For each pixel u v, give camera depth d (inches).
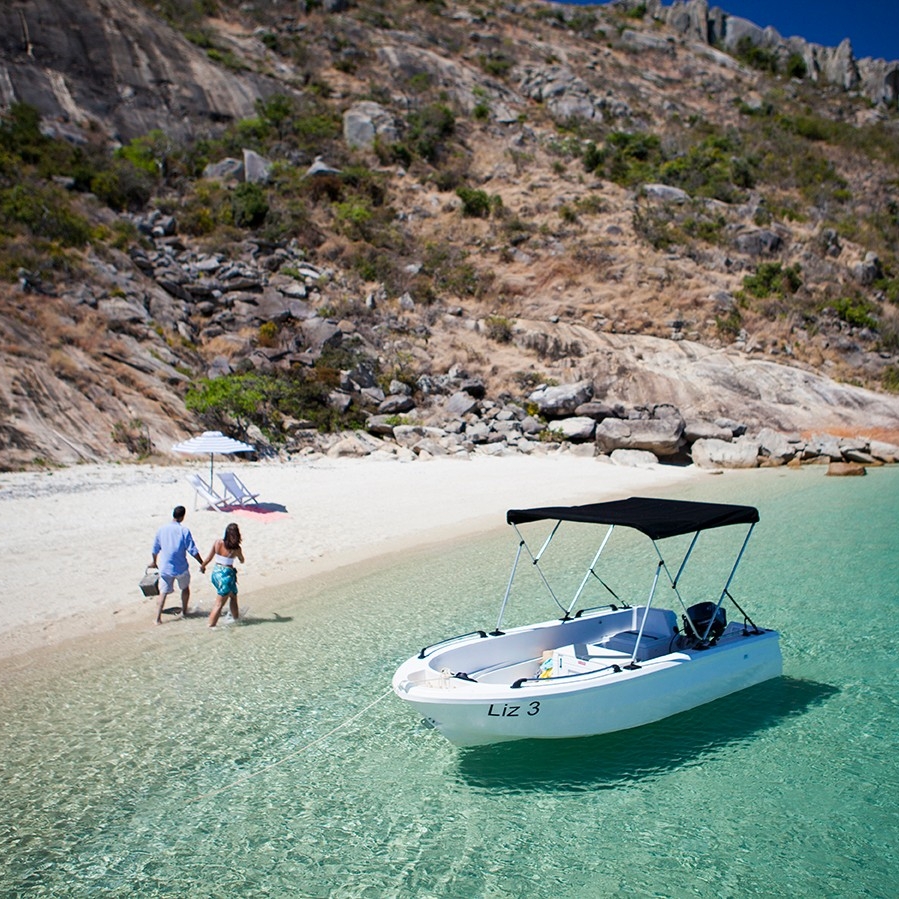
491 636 345.7
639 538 716.7
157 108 2069.4
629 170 2244.1
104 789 280.5
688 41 3690.9
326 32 2770.7
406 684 290.2
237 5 2859.3
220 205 1688.0
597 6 3954.2
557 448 1237.7
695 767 304.5
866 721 343.0
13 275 1103.6
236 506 743.7
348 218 1781.5
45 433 886.4
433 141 2209.6
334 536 673.6
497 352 1501.0
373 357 1374.3
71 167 1609.3
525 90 2822.3
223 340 1295.5
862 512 826.8
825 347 1690.5
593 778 296.7
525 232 1873.8
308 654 409.1
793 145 2664.9
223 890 228.7
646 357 1536.7
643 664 319.0
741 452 1211.9
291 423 1143.6
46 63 1963.6
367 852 248.2
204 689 364.8
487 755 310.2
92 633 429.4
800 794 284.4
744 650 357.7
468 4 3452.3
